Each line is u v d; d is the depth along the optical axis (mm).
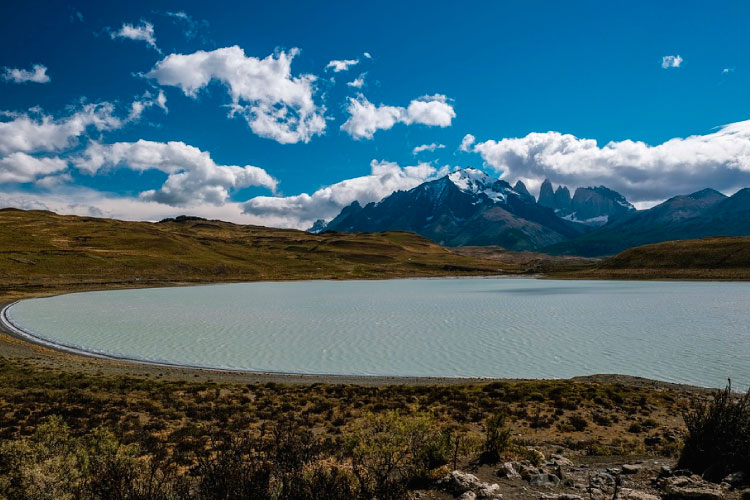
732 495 8969
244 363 40375
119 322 67375
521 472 11711
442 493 10375
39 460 10258
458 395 26375
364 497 8711
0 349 42281
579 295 113500
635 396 26266
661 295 108562
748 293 110875
